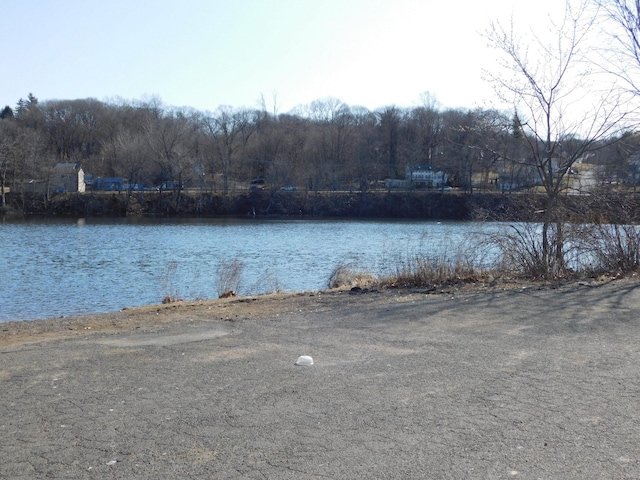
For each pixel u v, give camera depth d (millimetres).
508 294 10633
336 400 5219
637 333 7516
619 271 12797
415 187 75938
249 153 90625
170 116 95375
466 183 66375
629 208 13078
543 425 4539
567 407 4910
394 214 68312
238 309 10508
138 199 70625
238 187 80750
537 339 7316
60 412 5074
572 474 3736
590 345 6965
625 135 13156
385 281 13289
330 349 7098
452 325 8289
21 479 3834
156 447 4305
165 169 72625
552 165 13523
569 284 11609
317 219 65500
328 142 93500
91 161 93125
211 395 5441
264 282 20391
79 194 69875
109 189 80875
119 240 40688
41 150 77125
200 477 3816
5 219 60969
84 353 7199
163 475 3854
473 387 5492
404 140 92125
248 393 5473
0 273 25062
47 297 19625
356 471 3844
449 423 4625
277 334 8055
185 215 69750
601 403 4984
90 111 107250
